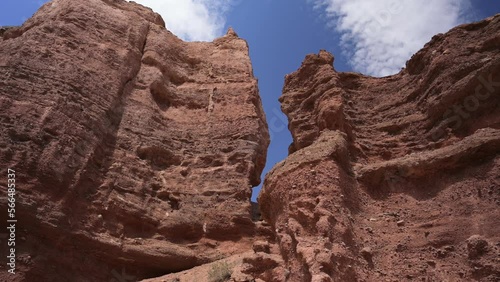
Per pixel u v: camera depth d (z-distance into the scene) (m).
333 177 9.82
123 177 23.12
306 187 9.86
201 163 27.05
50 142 20.70
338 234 8.70
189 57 34.66
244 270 9.99
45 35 25.91
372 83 14.18
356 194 10.16
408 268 8.39
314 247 8.30
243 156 27.56
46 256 17.48
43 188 18.97
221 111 30.64
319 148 10.80
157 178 24.92
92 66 26.42
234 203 24.83
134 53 30.23
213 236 23.27
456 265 7.97
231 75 33.91
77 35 27.53
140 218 22.00
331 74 13.75
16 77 22.59
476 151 9.30
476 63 11.09
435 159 9.82
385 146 12.00
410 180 10.20
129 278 19.88
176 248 21.56
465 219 8.61
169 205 23.91
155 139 26.52
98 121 23.94
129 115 26.58
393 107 13.07
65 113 22.45
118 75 27.44
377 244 9.07
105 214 20.89
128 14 33.62
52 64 24.47
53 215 18.42
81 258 18.80
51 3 29.83
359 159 11.63
